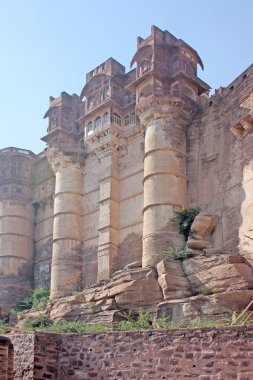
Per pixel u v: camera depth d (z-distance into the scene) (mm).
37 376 14008
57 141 41094
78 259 37594
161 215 31391
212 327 11945
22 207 44125
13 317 36781
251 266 26547
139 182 35875
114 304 28844
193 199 32406
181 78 34344
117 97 38406
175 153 32812
